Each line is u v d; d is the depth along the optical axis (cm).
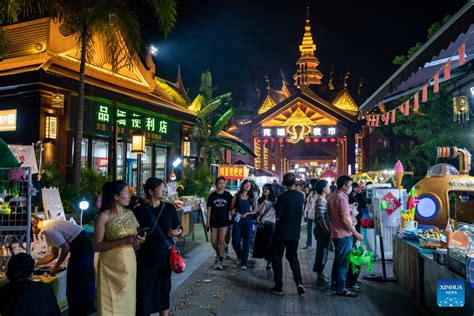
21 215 548
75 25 1085
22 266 338
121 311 424
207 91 2373
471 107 1314
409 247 658
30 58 1280
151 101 1644
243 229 875
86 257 500
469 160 904
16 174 531
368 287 724
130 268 434
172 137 1852
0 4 979
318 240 777
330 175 2559
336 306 619
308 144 3972
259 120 3444
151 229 476
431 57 576
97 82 1386
